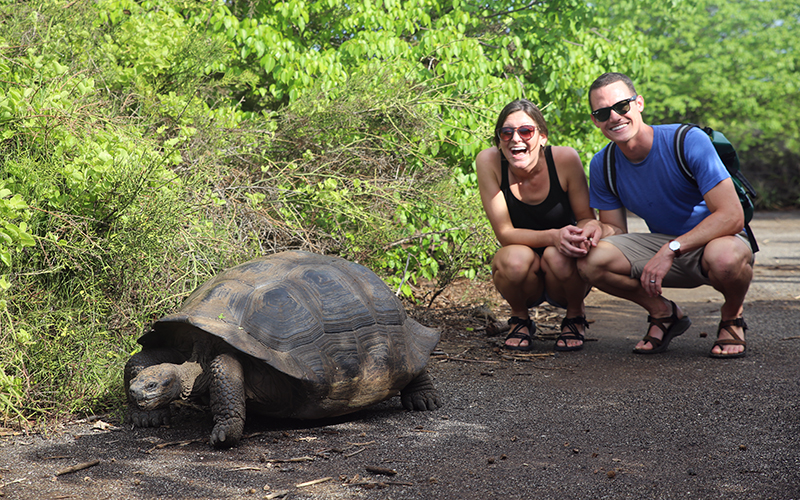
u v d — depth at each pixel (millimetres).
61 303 2926
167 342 2637
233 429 2291
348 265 2955
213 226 3666
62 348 2775
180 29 4648
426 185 4922
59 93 3023
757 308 5113
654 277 3469
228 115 4648
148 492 1944
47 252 2930
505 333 4398
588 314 5070
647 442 2340
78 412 2717
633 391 2984
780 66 19344
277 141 4797
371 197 4699
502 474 2072
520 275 3811
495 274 3938
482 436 2443
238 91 6008
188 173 3936
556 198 3830
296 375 2369
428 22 5934
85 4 4074
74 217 2965
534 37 6578
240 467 2145
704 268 3535
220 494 1930
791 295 5691
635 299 3824
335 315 2617
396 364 2703
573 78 6785
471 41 5535
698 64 19359
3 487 1978
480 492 1939
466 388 3113
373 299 2820
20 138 3041
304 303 2580
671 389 2998
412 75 5211
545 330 4508
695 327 4480
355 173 4754
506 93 5777
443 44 5570
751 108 19656
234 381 2322
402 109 4875
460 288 5789
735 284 3477
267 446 2354
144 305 3168
